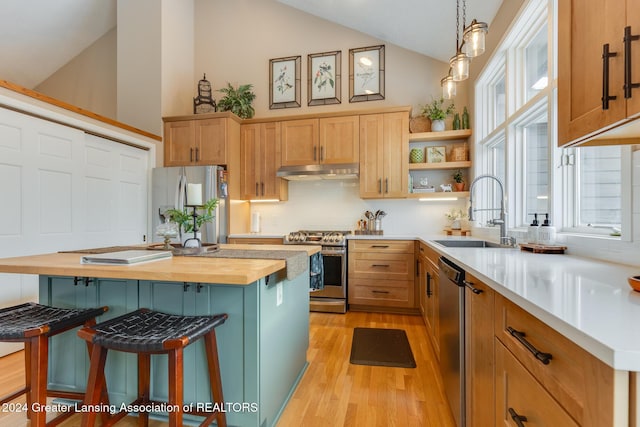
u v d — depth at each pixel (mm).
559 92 1221
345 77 4121
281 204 4230
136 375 1586
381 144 3639
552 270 1207
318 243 3477
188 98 4430
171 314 1490
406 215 3908
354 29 4094
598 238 1488
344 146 3721
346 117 3727
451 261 1688
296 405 1736
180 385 1160
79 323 1446
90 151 3104
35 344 1297
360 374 2068
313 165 3760
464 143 3719
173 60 4137
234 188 3896
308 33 4246
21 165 2486
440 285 1950
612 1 895
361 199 4012
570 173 1871
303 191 4168
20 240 2480
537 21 2223
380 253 3369
